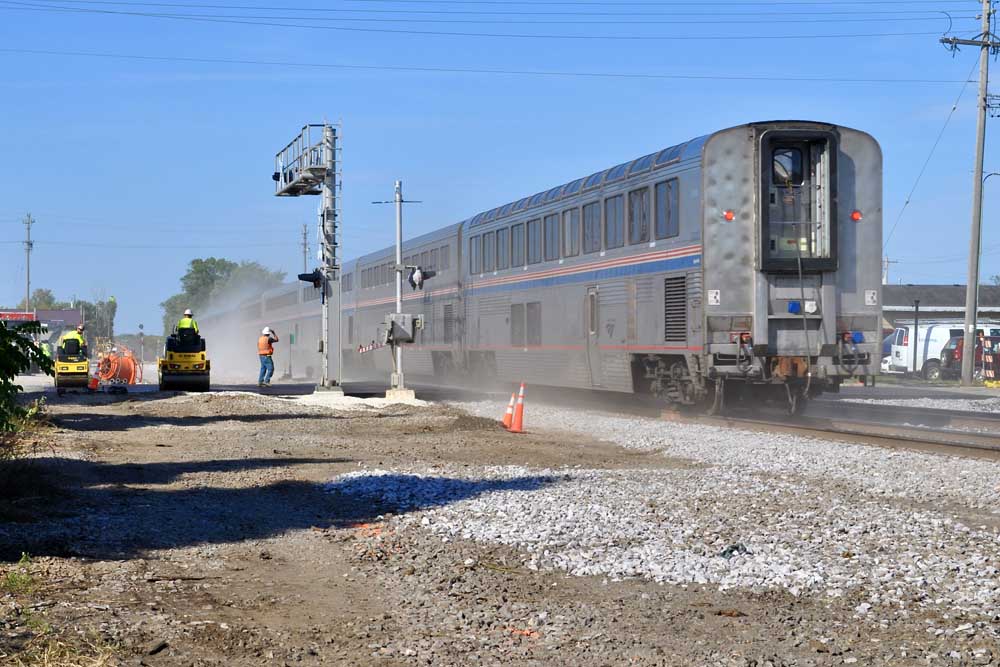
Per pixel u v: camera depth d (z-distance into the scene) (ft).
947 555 27.43
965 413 76.38
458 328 110.63
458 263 110.73
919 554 27.50
